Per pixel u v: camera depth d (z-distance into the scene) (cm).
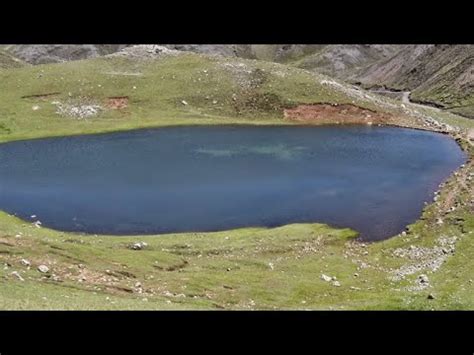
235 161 9006
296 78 14200
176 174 8194
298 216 6475
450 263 5031
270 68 14712
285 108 13250
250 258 5097
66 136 11206
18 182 7788
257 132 11612
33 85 13575
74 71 14425
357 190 7494
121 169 8469
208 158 9206
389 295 4284
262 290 4281
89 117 12562
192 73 14450
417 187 7681
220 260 4997
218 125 12312
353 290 4469
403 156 9600
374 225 6244
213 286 4281
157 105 13250
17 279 3631
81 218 6334
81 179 7938
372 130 12206
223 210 6631
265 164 8831
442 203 6794
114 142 10538
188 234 5762
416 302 4031
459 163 9106
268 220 6331
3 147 10225
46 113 12488
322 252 5441
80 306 3231
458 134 11706
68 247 4638
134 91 13688
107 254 4684
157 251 5103
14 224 5766
